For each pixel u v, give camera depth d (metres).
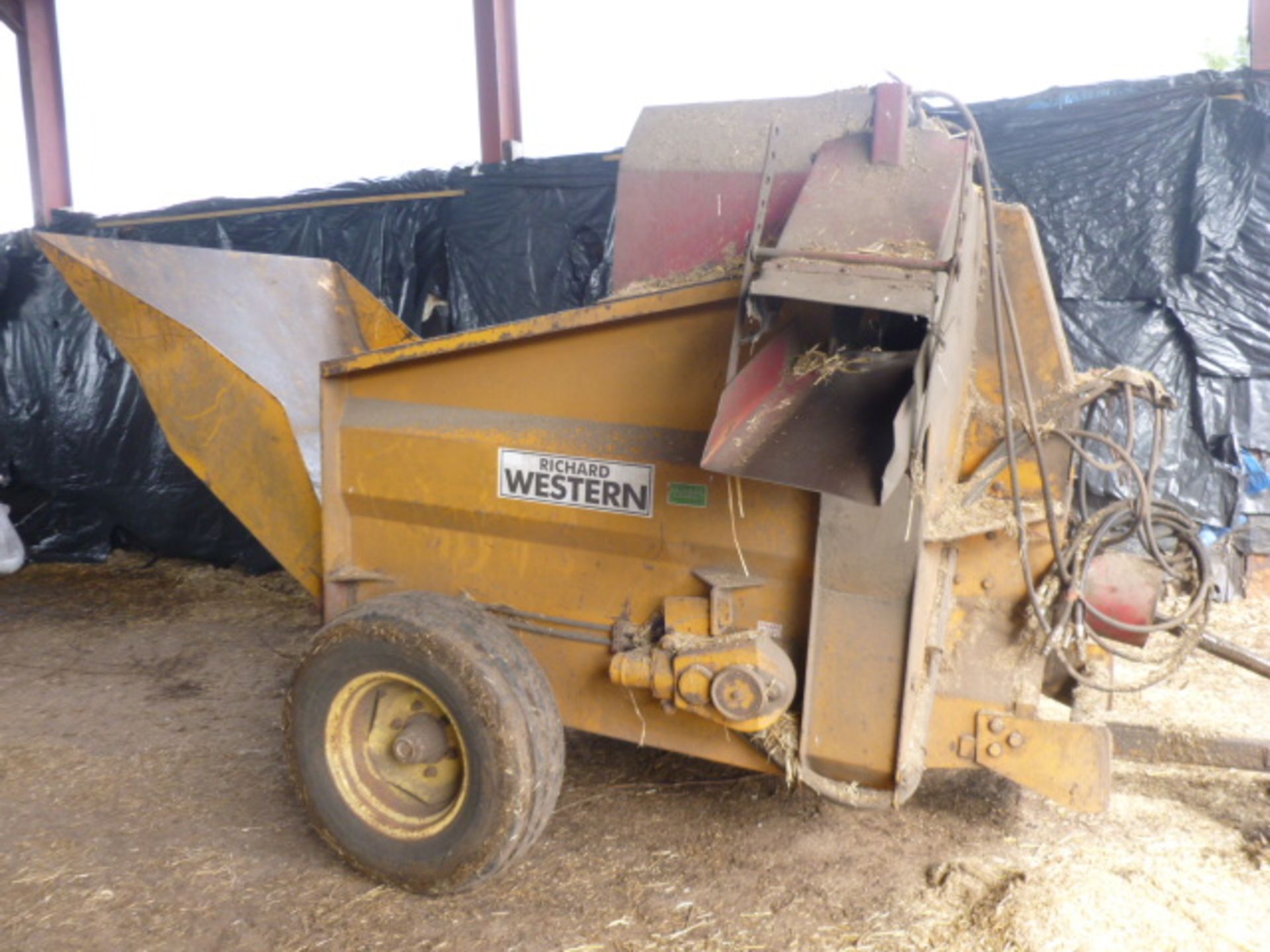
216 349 3.60
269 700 4.75
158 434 7.15
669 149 3.08
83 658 5.41
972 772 3.72
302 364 4.31
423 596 3.01
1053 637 2.71
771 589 2.78
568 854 3.21
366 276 6.65
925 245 2.21
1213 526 5.30
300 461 3.54
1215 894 2.92
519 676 2.80
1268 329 5.09
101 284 3.72
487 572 3.20
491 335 2.98
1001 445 2.84
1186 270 5.10
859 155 2.50
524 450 3.04
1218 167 5.01
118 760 4.02
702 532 2.81
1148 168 5.09
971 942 2.72
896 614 2.61
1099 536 2.73
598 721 3.07
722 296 2.63
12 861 3.21
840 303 2.17
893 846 3.22
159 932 2.82
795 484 2.22
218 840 3.35
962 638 2.88
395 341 4.81
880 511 2.56
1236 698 4.31
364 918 2.88
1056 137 5.20
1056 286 5.28
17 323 7.39
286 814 3.54
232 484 3.73
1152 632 2.77
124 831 3.41
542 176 6.14
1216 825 3.31
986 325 2.79
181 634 5.84
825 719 2.72
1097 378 2.82
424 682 2.83
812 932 2.78
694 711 2.72
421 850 2.89
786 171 2.88
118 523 7.39
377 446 3.29
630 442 2.88
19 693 4.85
